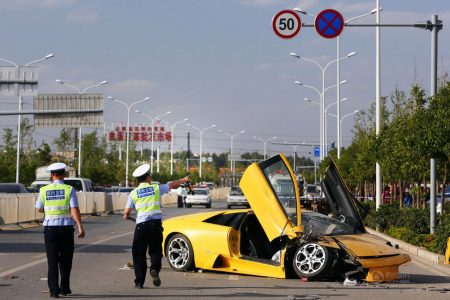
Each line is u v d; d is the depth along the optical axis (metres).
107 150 104.75
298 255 16.22
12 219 35.00
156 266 14.52
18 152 64.81
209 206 72.31
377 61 39.81
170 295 13.75
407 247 25.86
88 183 51.03
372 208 42.41
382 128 38.72
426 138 25.27
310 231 16.23
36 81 49.16
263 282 15.89
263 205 16.50
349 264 16.50
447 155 25.06
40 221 38.44
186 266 17.42
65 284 13.46
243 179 16.73
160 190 14.68
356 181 56.50
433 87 27.06
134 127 115.12
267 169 16.52
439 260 21.42
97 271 17.44
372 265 15.84
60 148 92.00
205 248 17.20
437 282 16.77
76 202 13.42
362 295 14.13
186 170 129.12
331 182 18.06
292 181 16.31
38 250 22.52
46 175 57.56
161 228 14.64
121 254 21.62
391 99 46.72
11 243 25.25
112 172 92.06
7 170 69.44
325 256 15.93
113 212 53.91
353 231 17.67
